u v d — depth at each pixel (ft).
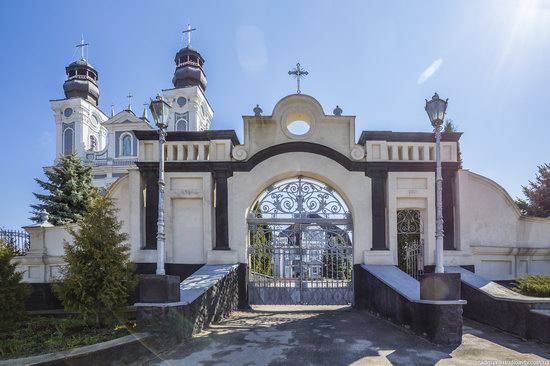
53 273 49.52
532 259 49.37
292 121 51.85
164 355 27.58
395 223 46.62
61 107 188.55
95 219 33.91
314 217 48.47
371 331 33.73
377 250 45.96
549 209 91.04
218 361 26.25
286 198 48.73
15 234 59.41
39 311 46.03
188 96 184.96
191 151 48.08
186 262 46.52
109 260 32.94
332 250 48.01
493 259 47.85
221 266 44.24
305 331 33.83
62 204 85.35
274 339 31.30
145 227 47.37
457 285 30.40
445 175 47.78
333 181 47.19
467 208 47.44
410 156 48.39
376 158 47.62
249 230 48.32
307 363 25.63
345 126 48.21
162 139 33.17
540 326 30.04
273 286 47.57
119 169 165.17
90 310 32.53
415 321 32.40
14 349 25.45
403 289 35.81
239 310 44.29
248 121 48.03
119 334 28.04
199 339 31.40
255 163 47.47
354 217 46.85
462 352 27.68
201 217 47.24
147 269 46.03
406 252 52.08
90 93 199.00
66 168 89.97
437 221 32.04
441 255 31.32
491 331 33.73
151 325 28.43
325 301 47.16
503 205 49.26
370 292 42.96
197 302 33.22
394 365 25.09
